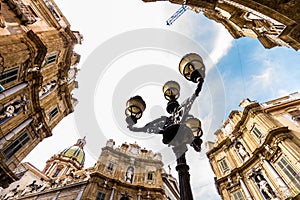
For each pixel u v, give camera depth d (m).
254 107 21.03
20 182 27.34
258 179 16.98
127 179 19.78
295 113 18.81
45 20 20.62
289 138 16.06
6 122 16.39
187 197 3.14
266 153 17.12
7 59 14.53
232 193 18.31
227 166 20.81
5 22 14.37
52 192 19.77
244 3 4.19
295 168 14.34
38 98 19.14
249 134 20.31
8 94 15.66
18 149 18.33
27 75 17.34
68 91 25.39
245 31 9.28
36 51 16.89
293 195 13.35
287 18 4.02
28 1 18.56
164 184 21.38
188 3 5.09
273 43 8.38
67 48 23.41
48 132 21.84
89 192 17.53
